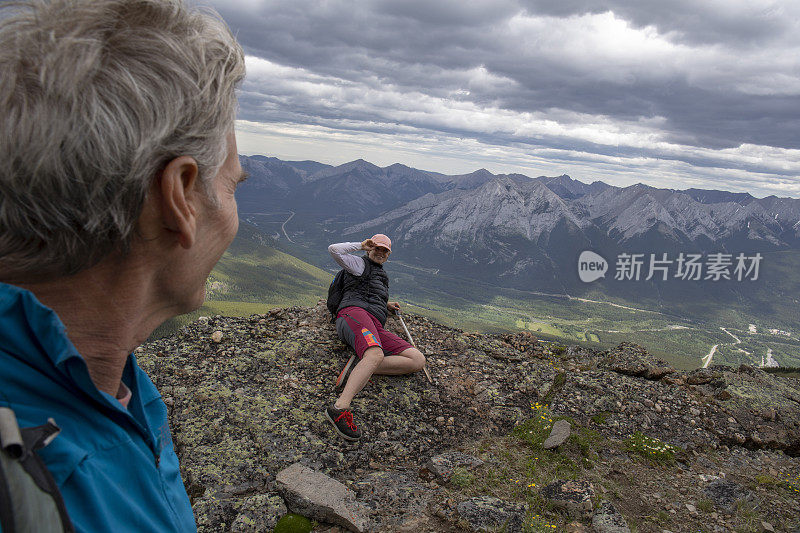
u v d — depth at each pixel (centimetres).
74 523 52
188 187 65
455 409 511
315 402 465
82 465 55
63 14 56
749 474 504
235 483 359
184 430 405
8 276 57
